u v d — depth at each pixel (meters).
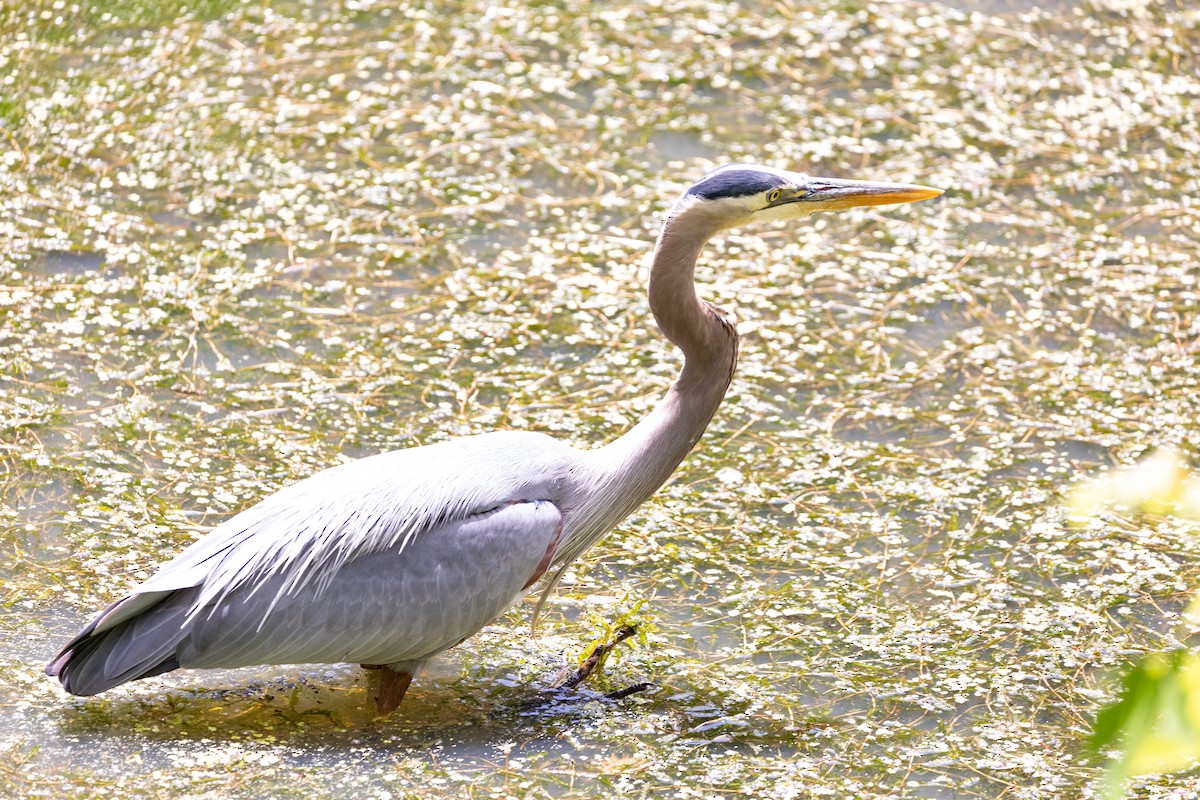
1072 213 15.39
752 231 15.04
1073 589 10.12
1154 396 12.45
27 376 11.73
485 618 8.58
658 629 9.59
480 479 8.61
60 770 7.90
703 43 18.50
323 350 12.56
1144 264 14.47
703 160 16.00
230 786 7.87
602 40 18.44
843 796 8.07
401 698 8.67
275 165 15.31
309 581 8.23
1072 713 8.88
